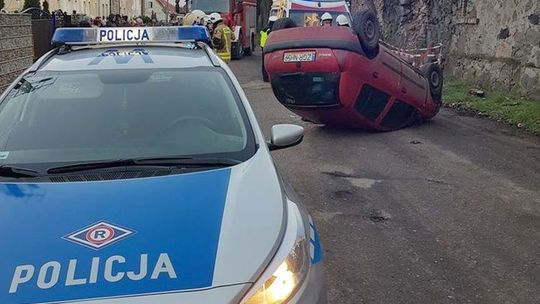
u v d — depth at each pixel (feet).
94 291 7.43
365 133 30.73
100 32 15.52
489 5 43.88
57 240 8.29
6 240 8.32
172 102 12.62
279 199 9.59
